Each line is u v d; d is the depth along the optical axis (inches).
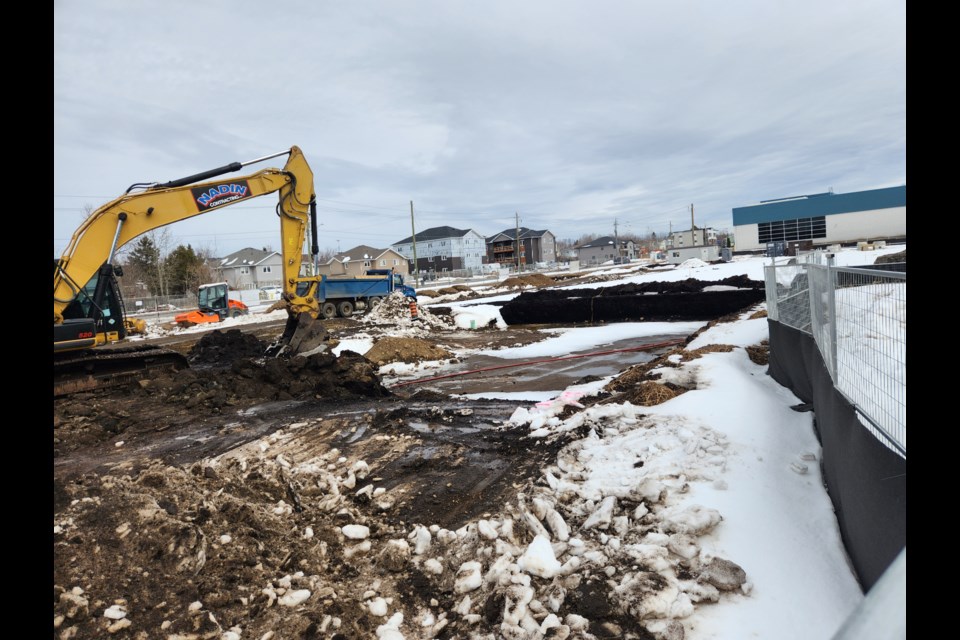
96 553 155.8
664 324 803.4
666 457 214.2
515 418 303.3
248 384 394.9
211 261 3624.5
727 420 236.7
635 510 181.2
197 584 149.9
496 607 145.5
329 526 191.6
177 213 485.4
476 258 4183.1
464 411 331.9
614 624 134.5
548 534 178.7
